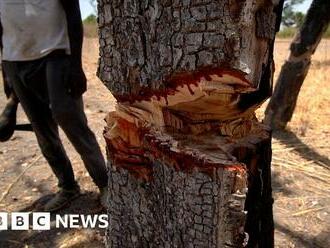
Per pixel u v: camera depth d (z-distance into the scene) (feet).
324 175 10.65
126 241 4.96
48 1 7.03
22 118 14.47
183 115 4.28
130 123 4.50
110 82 4.47
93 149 8.01
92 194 9.38
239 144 4.30
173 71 3.76
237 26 3.35
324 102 16.22
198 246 4.09
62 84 7.28
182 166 4.01
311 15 12.35
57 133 8.57
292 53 12.82
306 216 8.72
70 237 8.00
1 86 18.29
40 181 10.18
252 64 3.57
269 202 4.90
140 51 4.08
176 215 4.21
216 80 3.60
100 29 4.40
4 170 10.78
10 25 7.24
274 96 13.24
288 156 11.72
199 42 3.53
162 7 3.75
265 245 4.96
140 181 4.59
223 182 3.80
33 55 7.26
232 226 3.89
